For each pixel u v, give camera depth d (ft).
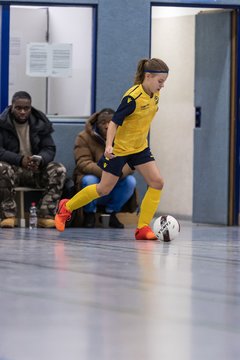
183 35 91.91
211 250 56.85
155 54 94.38
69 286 39.55
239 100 83.15
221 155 83.66
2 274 43.27
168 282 41.29
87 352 26.96
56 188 73.87
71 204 66.95
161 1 81.30
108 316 32.63
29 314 32.83
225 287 40.09
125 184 75.05
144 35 81.00
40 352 26.91
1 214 73.36
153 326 30.94
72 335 29.30
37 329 30.19
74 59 80.69
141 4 80.84
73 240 62.13
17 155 72.90
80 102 81.25
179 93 92.99
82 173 75.36
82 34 80.89
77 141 76.23
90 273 43.91
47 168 73.92
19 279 41.57
